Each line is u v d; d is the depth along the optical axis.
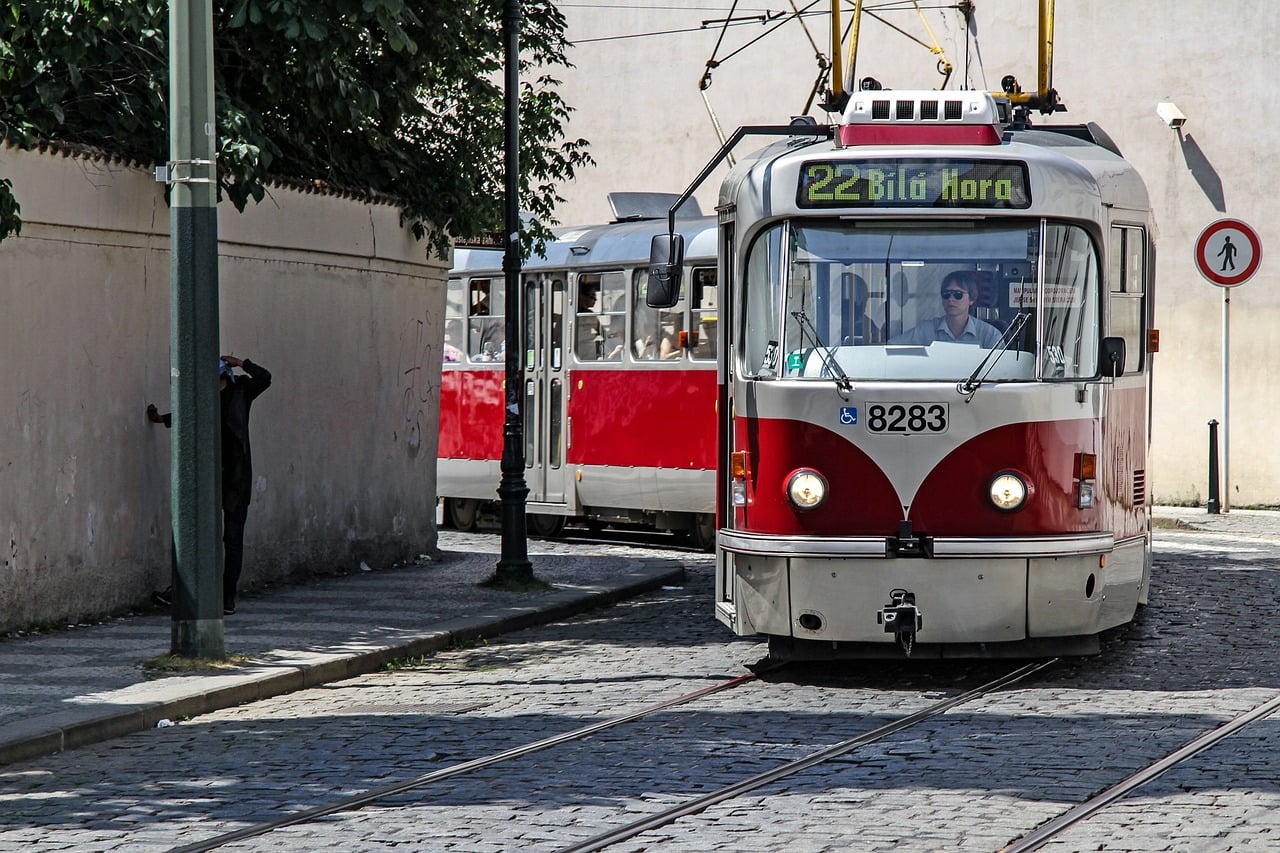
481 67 19.69
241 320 16.39
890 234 11.68
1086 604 11.51
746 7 32.72
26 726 10.00
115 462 14.80
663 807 8.13
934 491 11.32
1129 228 12.39
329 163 18.28
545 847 7.38
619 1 34.28
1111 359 11.66
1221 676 11.81
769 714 10.67
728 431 12.48
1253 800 8.04
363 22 16.09
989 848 7.24
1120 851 7.14
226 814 8.18
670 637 14.37
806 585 11.39
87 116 14.91
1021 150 11.77
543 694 11.62
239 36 16.19
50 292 13.95
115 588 14.82
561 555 20.45
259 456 16.72
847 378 11.47
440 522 26.08
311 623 14.51
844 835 7.50
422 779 8.88
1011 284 11.59
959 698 11.13
